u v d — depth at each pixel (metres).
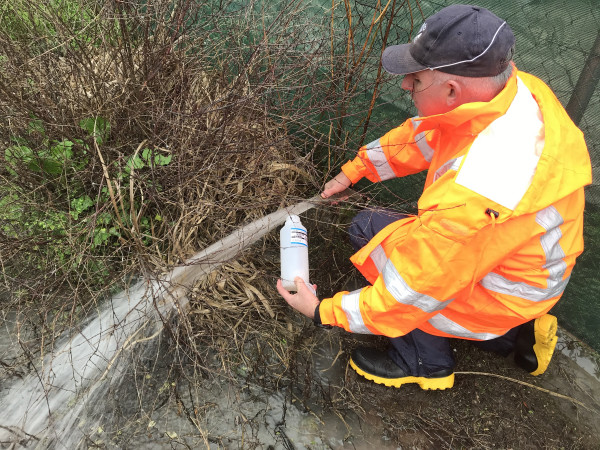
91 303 2.08
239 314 2.22
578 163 1.55
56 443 1.75
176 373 1.99
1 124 2.10
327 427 1.92
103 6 2.22
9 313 2.08
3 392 1.87
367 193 2.64
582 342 2.28
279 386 2.03
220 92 2.43
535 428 1.99
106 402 1.88
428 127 1.66
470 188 1.45
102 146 2.17
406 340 2.05
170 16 2.35
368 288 1.75
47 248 2.11
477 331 1.91
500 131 1.48
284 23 2.45
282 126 2.43
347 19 2.44
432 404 2.05
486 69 1.45
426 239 1.51
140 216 2.08
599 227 2.04
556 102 1.64
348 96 2.38
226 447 1.81
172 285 1.93
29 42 2.31
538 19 1.95
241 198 2.43
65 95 2.16
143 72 2.30
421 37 1.52
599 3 1.76
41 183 2.19
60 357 1.95
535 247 1.59
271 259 2.49
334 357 2.18
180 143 2.21
